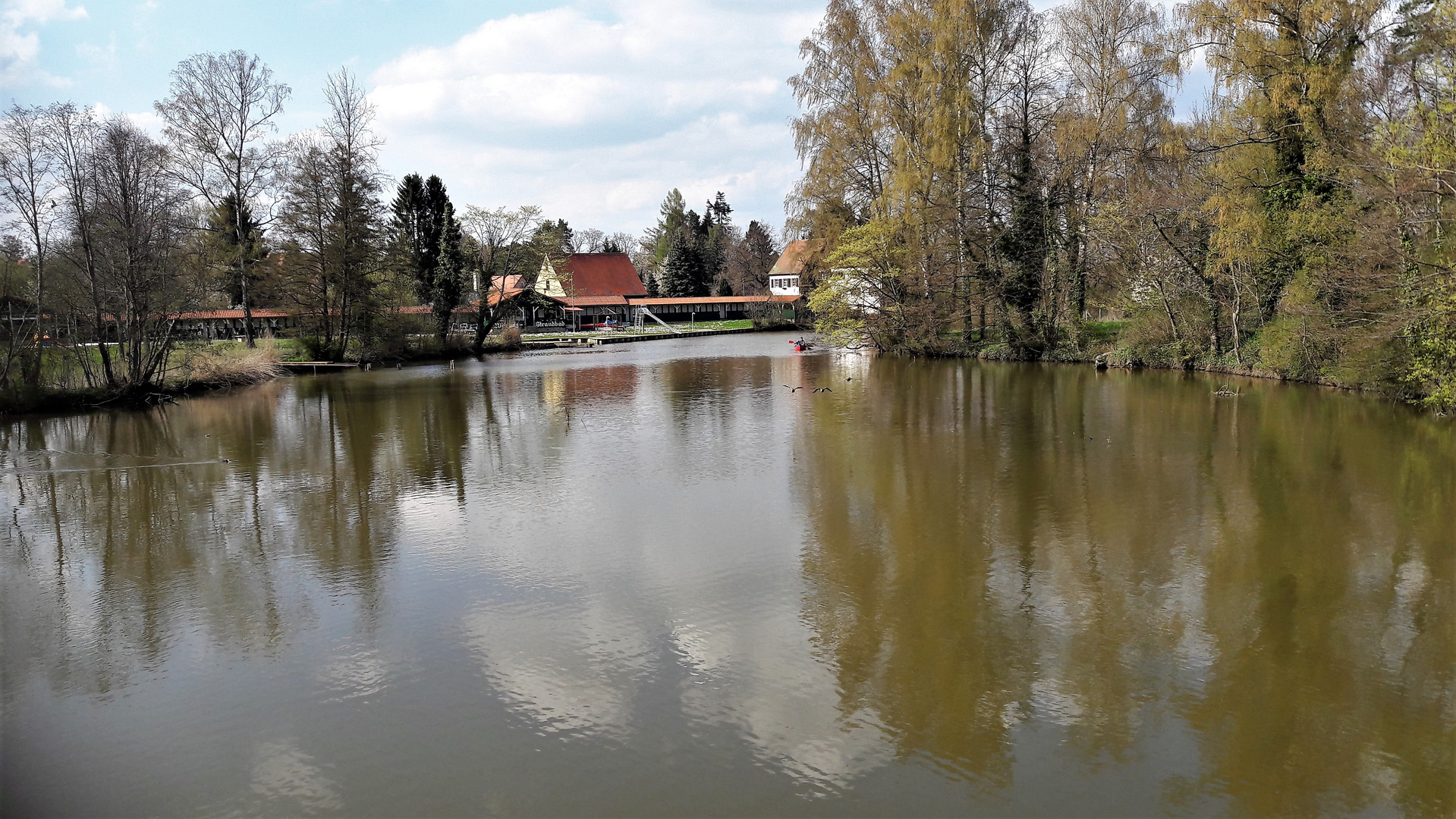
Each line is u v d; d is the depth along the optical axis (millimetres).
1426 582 9258
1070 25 31453
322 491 14211
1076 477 14195
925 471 14883
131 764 6285
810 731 6516
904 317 38000
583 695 7137
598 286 84688
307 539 11531
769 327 75188
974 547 10711
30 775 6176
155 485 14789
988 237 34156
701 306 85125
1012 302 34250
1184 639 7992
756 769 6035
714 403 24344
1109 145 30906
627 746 6348
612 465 15930
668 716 6773
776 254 100188
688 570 10070
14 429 20812
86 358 25219
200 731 6715
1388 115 21484
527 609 8969
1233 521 11594
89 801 5848
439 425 21156
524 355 47875
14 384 22969
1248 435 17188
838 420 20594
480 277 50000
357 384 31391
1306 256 22562
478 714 6863
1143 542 10789
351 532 11805
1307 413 19531
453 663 7762
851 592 9266
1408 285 17891
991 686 7156
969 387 26562
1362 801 5590
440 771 6086
